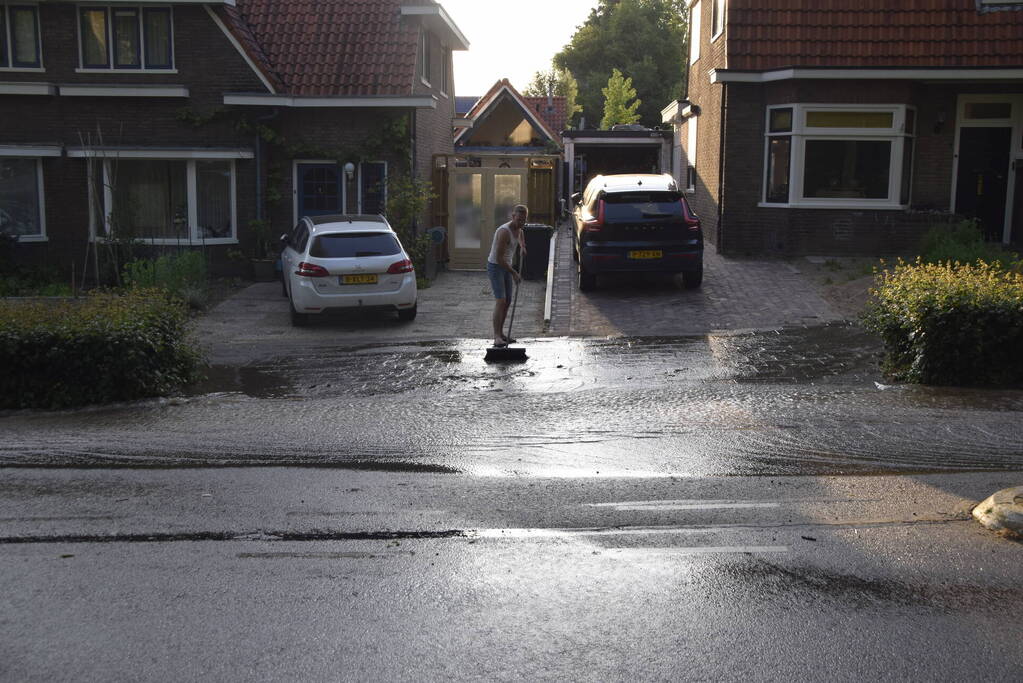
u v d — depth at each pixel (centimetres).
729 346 1302
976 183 2000
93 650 428
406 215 2072
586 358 1255
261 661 418
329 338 1460
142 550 551
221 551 550
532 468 730
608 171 3881
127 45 2102
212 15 2081
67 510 625
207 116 2108
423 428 871
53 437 848
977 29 1941
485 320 1593
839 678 404
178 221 2108
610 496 654
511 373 1180
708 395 1007
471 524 596
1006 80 1934
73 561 534
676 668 412
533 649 429
